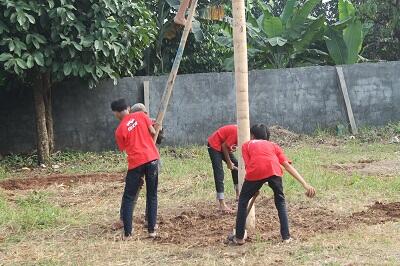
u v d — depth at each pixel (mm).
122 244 6598
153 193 6914
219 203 8219
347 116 16391
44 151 13852
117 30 12906
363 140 15633
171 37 18641
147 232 7164
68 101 15414
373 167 11758
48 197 9680
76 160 14430
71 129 15445
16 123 15258
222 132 8086
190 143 15922
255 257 5781
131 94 15711
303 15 18891
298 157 13000
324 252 5812
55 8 12219
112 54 13211
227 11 20094
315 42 21125
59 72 12875
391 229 6684
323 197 8742
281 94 16359
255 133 6453
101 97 15547
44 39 12375
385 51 23578
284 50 19625
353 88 16516
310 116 16453
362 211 7770
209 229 7180
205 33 19594
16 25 12039
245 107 6840
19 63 12031
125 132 6910
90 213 8359
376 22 22000
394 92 16609
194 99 15938
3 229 7461
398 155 13227
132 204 6965
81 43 12430
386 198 8609
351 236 6414
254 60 20484
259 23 21000
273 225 7211
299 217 7586
